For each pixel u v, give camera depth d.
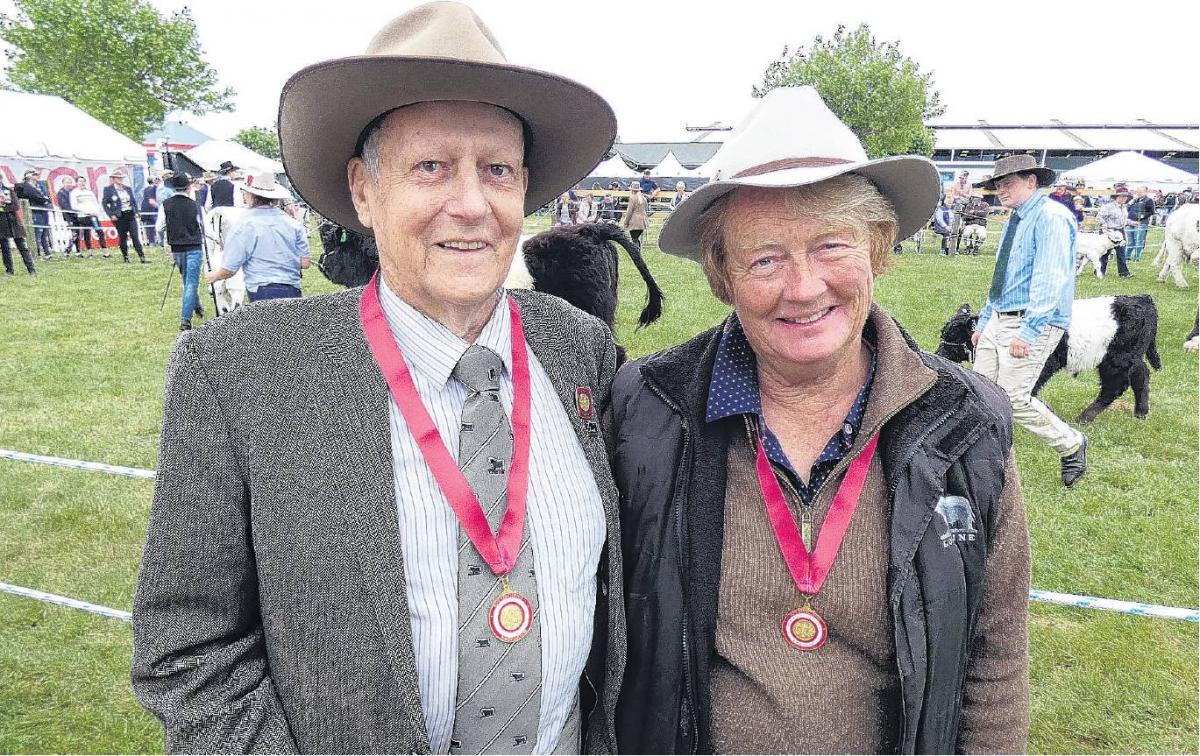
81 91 36.75
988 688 1.42
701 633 1.36
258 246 6.68
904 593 1.28
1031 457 5.34
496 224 1.23
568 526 1.29
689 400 1.45
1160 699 2.96
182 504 1.13
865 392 1.43
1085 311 5.85
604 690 1.38
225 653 1.17
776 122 1.35
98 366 7.88
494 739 1.21
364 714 1.11
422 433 1.20
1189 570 3.85
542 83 1.21
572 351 1.48
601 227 3.70
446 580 1.17
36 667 3.14
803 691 1.35
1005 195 4.55
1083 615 3.52
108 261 16.30
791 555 1.35
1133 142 51.66
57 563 4.00
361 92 1.15
